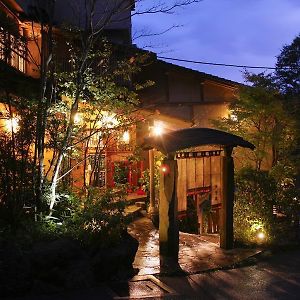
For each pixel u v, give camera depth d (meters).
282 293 7.63
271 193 12.78
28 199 8.80
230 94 20.38
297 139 15.62
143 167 17.30
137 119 11.41
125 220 8.70
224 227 10.64
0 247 7.14
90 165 13.67
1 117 9.20
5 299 6.75
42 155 8.95
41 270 7.20
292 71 27.78
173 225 9.42
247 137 14.98
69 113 9.94
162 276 8.36
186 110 20.20
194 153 11.11
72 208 9.69
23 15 14.31
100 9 16.67
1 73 9.25
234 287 7.90
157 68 20.17
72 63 11.32
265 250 10.75
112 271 7.95
